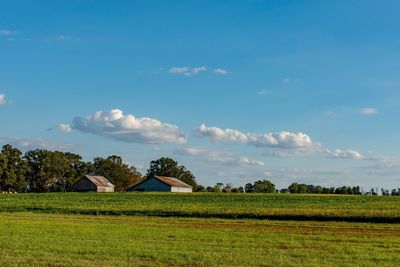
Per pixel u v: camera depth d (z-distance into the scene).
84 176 163.38
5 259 24.58
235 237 35.41
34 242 31.23
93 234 36.59
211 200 91.69
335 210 59.84
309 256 26.80
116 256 26.20
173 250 28.42
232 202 85.94
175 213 59.25
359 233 39.03
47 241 31.86
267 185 196.00
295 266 23.77
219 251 28.38
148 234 37.00
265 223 48.47
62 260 24.56
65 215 60.09
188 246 30.31
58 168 198.12
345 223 48.66
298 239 34.53
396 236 36.91
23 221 48.78
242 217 55.28
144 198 98.38
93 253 27.19
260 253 27.62
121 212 61.72
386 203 81.25
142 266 23.34
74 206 73.00
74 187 163.88
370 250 29.44
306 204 79.56
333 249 29.72
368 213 54.72
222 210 60.78
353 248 30.03
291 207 69.81
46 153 196.38
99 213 62.41
